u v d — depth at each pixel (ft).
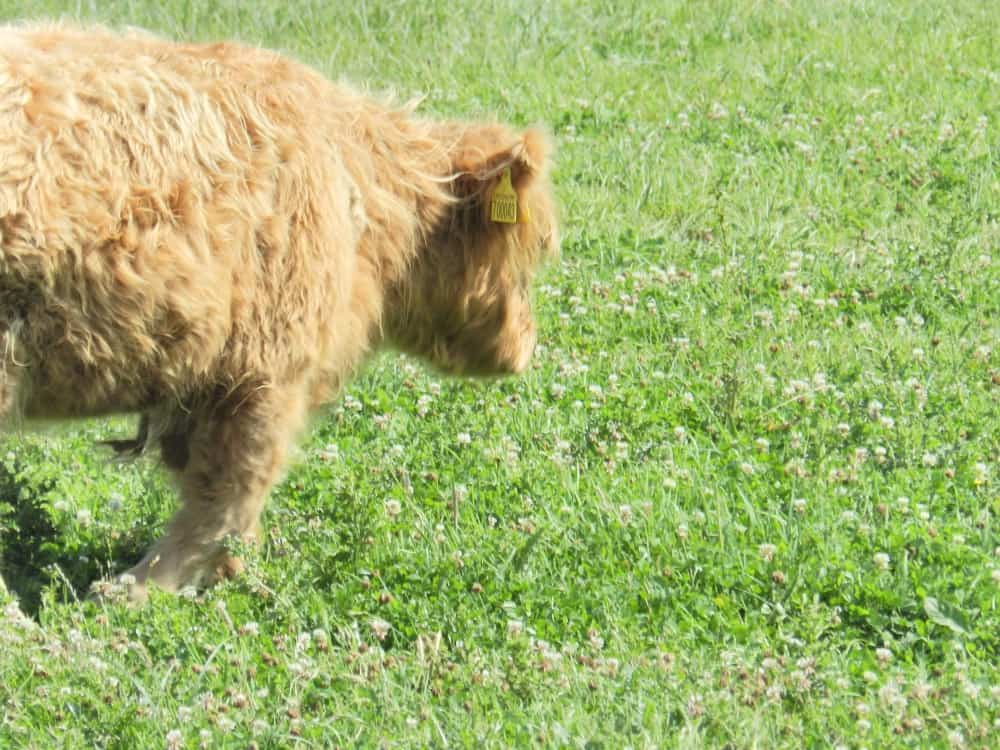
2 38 28.58
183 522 32.40
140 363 29.43
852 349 45.27
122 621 29.94
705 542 33.27
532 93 71.67
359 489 34.86
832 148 64.90
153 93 29.01
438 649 28.32
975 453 38.04
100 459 37.86
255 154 30.17
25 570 33.01
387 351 38.55
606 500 34.94
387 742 25.22
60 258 27.58
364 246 33.78
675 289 50.06
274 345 31.14
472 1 84.74
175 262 28.73
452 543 33.30
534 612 30.86
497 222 35.70
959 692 27.40
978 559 32.71
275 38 78.74
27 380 28.63
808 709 26.73
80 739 25.38
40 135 27.45
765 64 77.87
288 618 30.17
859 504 35.63
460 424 39.93
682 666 28.17
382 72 74.59
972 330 47.16
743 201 58.65
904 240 54.03
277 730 25.82
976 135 65.51
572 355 45.03
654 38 82.69
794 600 30.96
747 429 40.11
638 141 65.16
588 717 26.21
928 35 83.41
